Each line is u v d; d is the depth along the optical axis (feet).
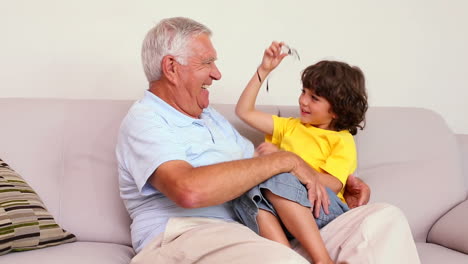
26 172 5.41
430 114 6.73
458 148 6.66
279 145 6.01
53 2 6.95
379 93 7.86
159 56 4.91
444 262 4.94
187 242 4.10
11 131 5.52
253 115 5.95
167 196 4.28
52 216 5.03
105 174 5.52
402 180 6.12
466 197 6.39
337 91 5.64
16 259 4.32
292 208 4.33
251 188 4.42
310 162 5.64
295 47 7.57
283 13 7.52
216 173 4.18
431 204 6.07
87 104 5.84
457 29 7.99
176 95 4.98
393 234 4.15
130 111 4.82
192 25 5.03
